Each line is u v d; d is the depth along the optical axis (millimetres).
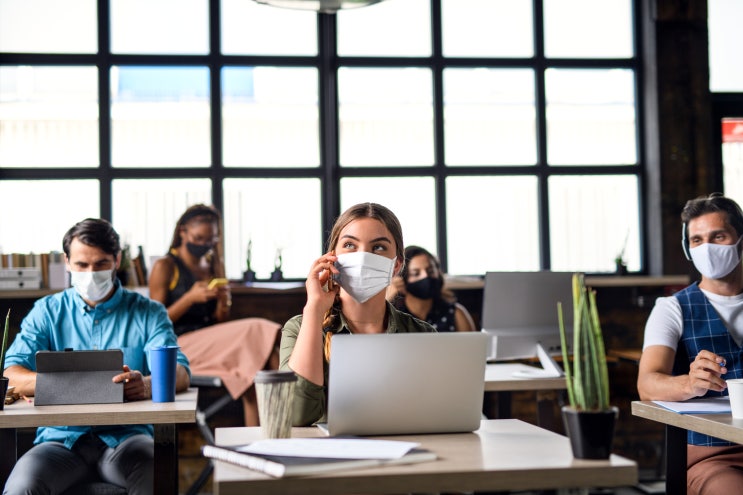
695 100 5500
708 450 2385
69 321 2824
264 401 1683
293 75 5492
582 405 1482
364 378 1702
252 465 1402
